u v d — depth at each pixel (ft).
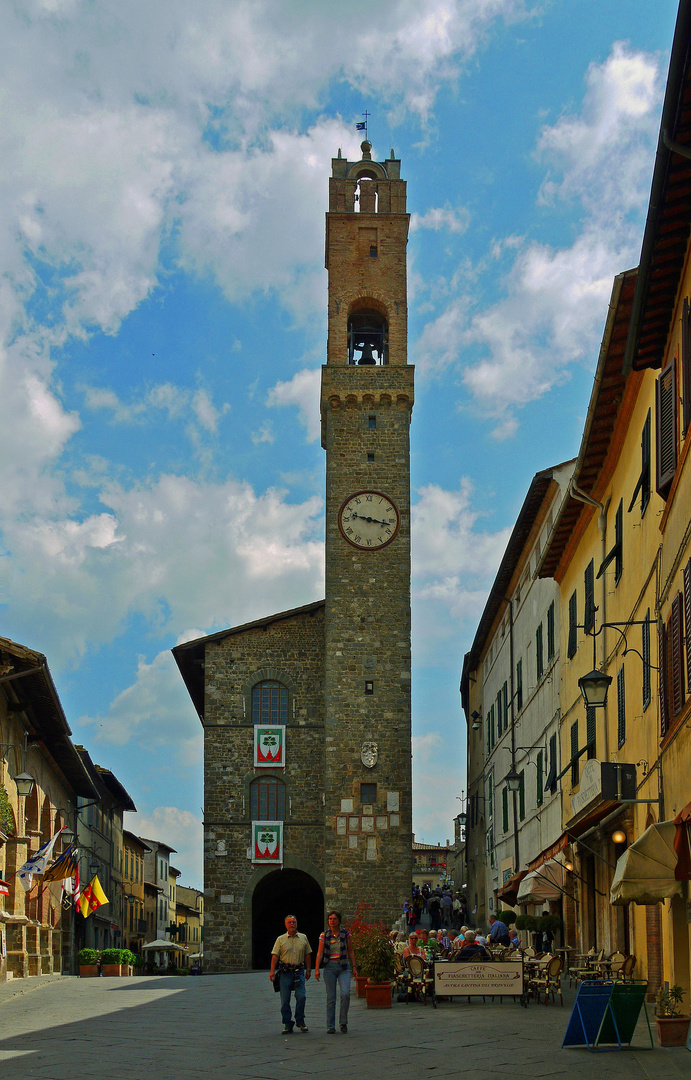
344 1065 50.31
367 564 182.91
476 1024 67.15
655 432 66.69
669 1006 55.42
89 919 205.26
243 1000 93.56
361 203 201.26
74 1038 62.69
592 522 97.96
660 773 70.08
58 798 161.68
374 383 188.65
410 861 172.14
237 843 178.60
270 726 183.21
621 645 85.25
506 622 163.63
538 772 132.87
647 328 63.62
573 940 108.68
